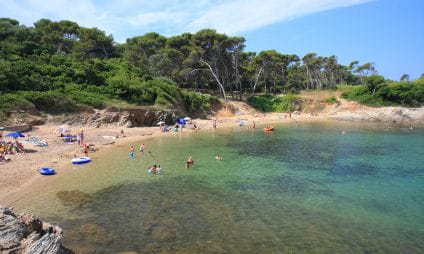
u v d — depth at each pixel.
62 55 77.50
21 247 11.89
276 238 18.55
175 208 23.11
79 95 63.09
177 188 27.88
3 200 23.12
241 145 49.94
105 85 72.44
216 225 20.23
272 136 60.06
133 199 24.86
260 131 67.62
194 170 34.16
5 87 55.91
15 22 90.62
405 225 20.50
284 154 43.12
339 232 19.42
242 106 100.00
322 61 141.12
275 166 36.25
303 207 23.55
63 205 23.06
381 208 23.41
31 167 31.78
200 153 43.25
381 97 101.06
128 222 20.44
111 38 101.06
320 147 48.50
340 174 32.88
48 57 71.94
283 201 24.81
